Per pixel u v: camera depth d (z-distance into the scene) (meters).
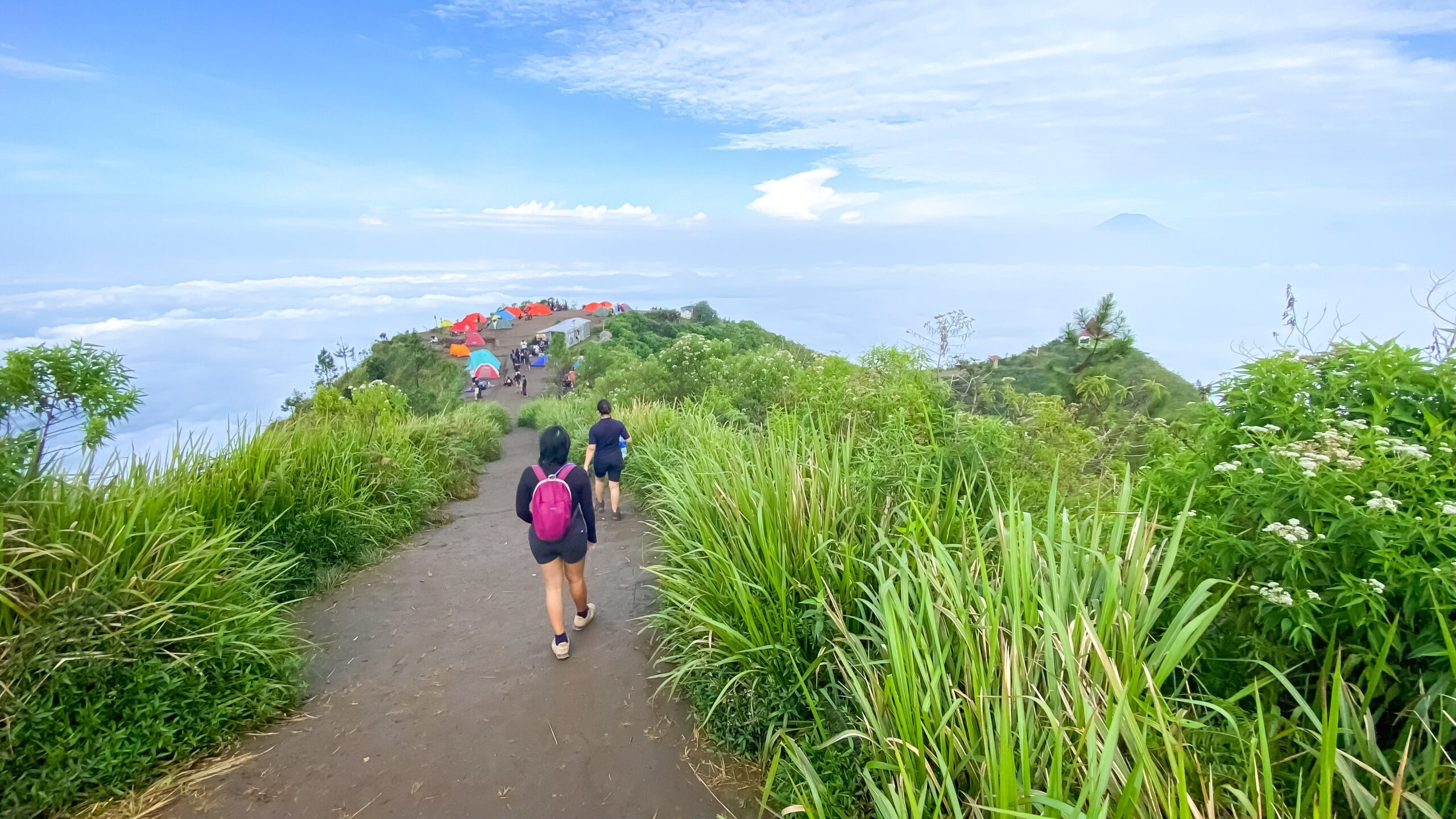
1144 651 2.43
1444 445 2.53
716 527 4.62
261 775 3.33
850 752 2.89
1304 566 2.38
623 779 3.35
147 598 3.58
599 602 5.53
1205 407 3.41
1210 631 2.77
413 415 13.23
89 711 3.14
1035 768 2.27
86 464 4.26
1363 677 2.33
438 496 8.85
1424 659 2.37
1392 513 2.32
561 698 4.07
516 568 6.49
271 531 5.81
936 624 2.70
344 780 3.33
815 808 2.68
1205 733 2.39
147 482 4.96
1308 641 2.27
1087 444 5.97
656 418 11.84
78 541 3.70
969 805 2.28
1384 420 2.89
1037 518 3.87
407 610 5.46
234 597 4.19
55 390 4.82
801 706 3.37
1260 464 2.80
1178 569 2.94
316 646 4.55
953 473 4.62
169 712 3.38
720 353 16.92
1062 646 2.32
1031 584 2.72
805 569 3.75
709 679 3.76
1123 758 2.12
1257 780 1.93
